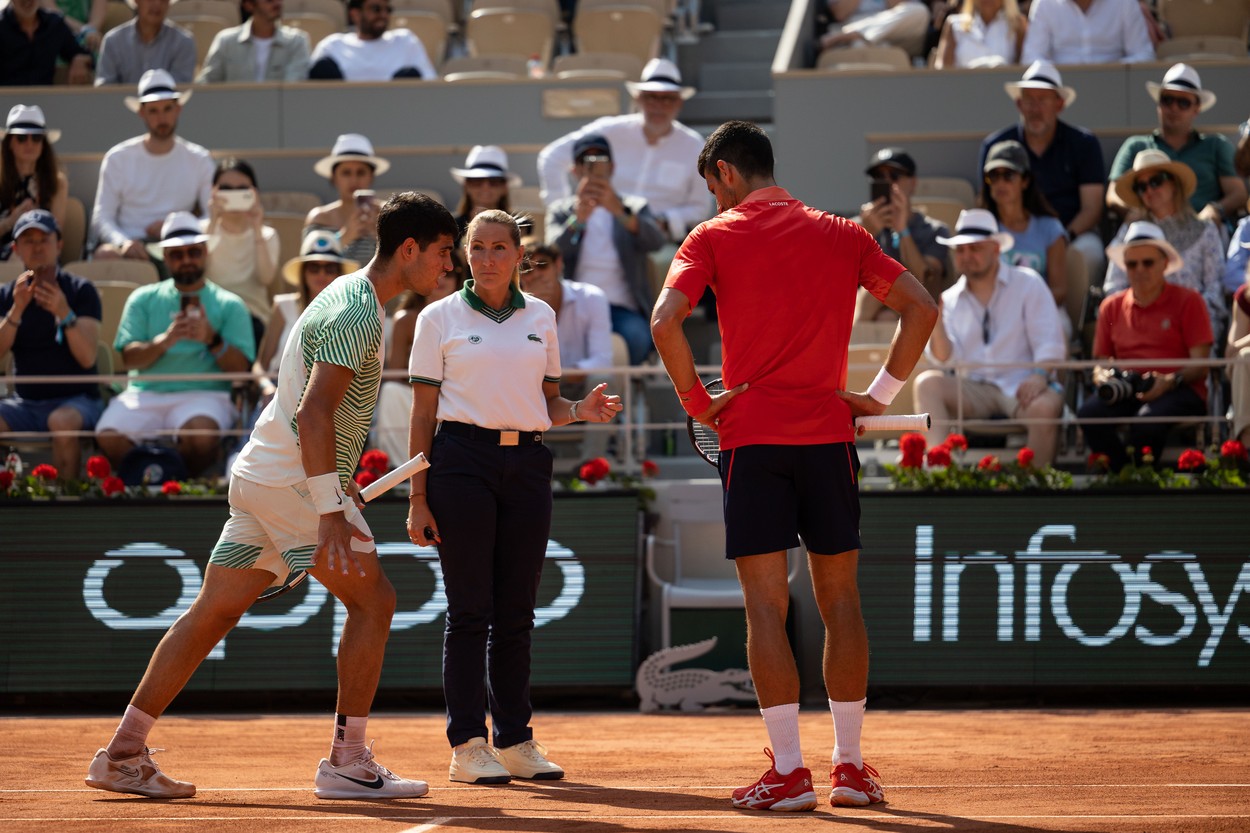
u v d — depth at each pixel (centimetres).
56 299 1989
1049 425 1936
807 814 833
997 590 1741
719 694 1706
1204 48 2812
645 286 2225
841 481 915
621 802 910
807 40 3031
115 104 2783
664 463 2117
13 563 1784
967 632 1730
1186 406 1906
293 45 2906
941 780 1017
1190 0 2991
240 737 1414
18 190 2408
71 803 905
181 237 2039
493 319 1114
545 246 2005
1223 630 1708
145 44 2872
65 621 1767
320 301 944
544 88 2731
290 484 947
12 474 1845
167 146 2509
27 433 1938
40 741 1355
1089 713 1588
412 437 1108
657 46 3086
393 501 1795
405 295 1970
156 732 1460
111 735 1414
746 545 906
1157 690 1727
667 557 1923
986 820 788
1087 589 1733
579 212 2188
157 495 1869
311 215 2373
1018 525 1762
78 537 1792
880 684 1716
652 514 1873
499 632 1102
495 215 1116
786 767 864
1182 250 2159
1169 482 1794
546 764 1081
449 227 994
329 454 912
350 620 967
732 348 927
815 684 1838
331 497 908
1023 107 2353
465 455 1093
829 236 927
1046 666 1711
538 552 1112
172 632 967
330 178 2475
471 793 976
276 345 2077
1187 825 760
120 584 1778
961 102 2575
